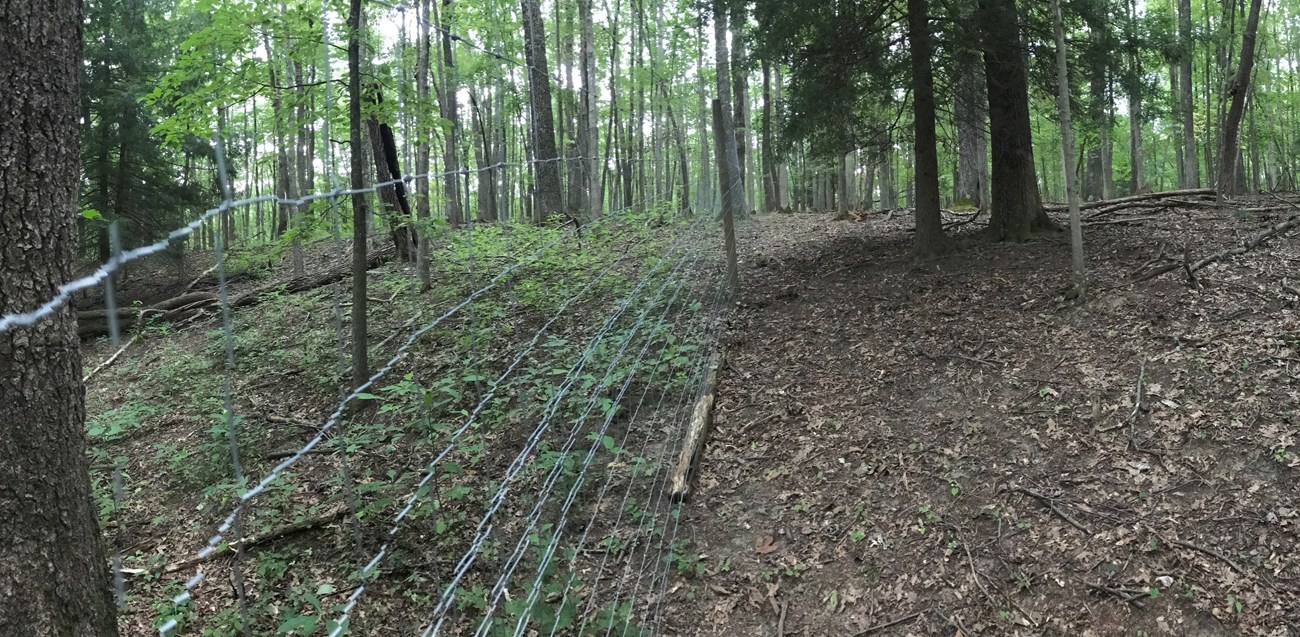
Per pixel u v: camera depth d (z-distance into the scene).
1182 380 4.90
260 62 5.21
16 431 1.99
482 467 4.48
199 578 1.21
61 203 2.16
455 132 6.77
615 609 3.48
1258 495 3.93
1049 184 32.91
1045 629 3.51
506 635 2.47
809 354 6.31
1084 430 4.67
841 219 14.05
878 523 4.27
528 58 13.01
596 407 4.67
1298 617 3.29
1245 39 9.73
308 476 5.04
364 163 6.12
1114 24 7.66
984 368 5.54
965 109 9.66
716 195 10.23
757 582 4.00
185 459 5.61
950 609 3.69
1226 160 9.98
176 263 13.59
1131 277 6.47
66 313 2.16
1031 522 4.09
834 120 8.99
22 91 2.05
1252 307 5.55
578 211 12.66
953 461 4.64
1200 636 3.33
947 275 7.52
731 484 4.73
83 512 2.19
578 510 4.01
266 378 7.19
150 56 13.27
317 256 14.27
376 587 3.81
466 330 6.47
